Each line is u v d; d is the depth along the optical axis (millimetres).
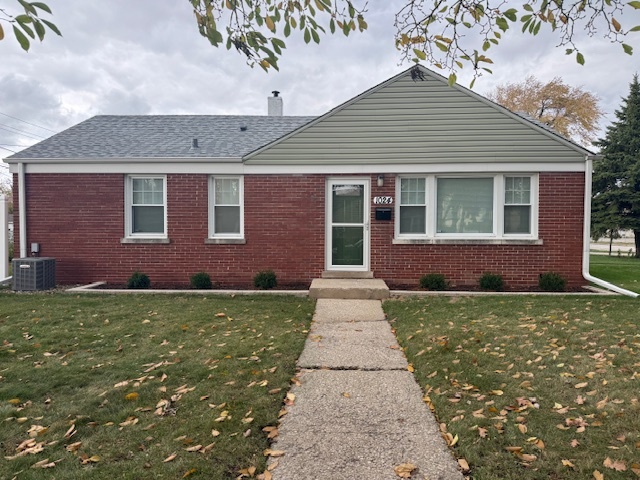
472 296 8016
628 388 3674
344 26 3182
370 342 5262
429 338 5238
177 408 3457
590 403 3434
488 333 5340
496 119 9016
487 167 9047
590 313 6297
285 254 9500
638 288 9578
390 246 9289
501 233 9133
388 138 9234
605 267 14523
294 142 9367
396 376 4152
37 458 2764
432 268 9242
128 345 5117
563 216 9016
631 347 4703
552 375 4004
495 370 4168
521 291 8781
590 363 4273
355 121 9281
